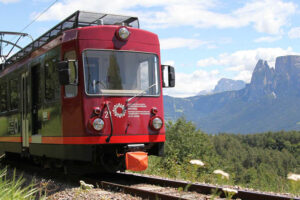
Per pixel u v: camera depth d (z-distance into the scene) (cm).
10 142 1256
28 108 1089
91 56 831
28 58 1112
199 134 3394
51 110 931
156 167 1235
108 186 759
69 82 793
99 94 820
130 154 803
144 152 819
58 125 895
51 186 828
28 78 1095
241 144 19675
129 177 920
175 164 1278
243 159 15250
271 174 878
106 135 810
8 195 452
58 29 960
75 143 827
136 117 847
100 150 832
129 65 865
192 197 643
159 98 893
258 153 16012
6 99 1316
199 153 3281
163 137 882
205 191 694
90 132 801
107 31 853
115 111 825
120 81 846
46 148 962
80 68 820
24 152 1139
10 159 1406
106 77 835
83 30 838
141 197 659
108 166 866
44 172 1062
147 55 897
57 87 897
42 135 986
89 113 808
